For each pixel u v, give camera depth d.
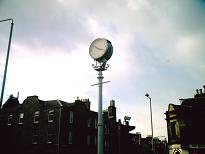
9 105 47.97
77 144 38.75
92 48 17.22
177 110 28.72
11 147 39.69
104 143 46.09
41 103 40.03
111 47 16.81
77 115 40.50
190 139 26.88
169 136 29.84
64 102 41.84
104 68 16.23
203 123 26.58
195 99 29.97
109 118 49.53
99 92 15.68
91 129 43.41
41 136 37.47
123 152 49.47
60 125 36.41
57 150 35.00
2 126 42.16
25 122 40.19
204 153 25.45
